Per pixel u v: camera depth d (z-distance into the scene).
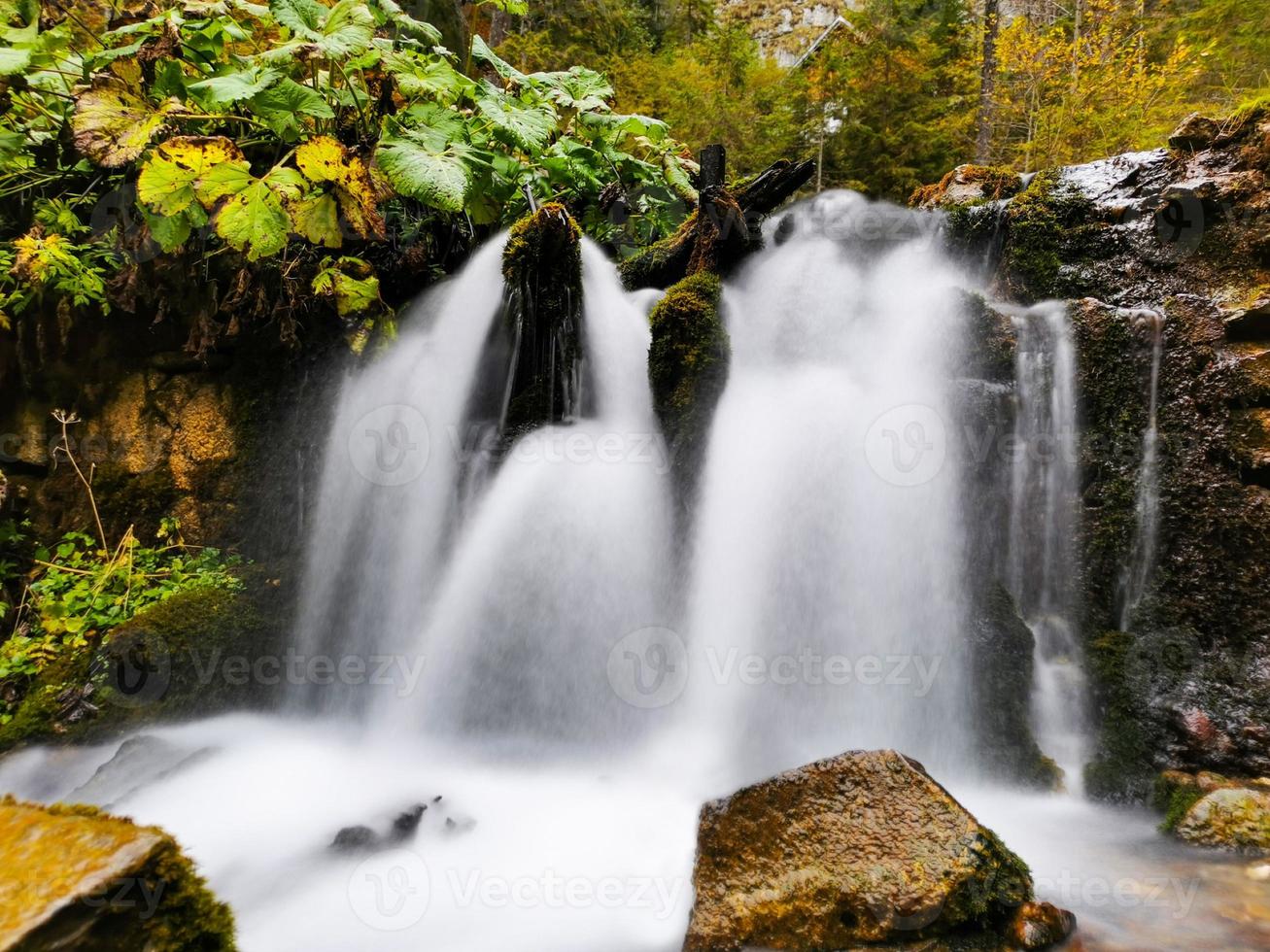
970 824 1.97
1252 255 3.54
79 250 4.07
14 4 3.78
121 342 4.36
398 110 4.37
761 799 2.16
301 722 3.54
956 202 5.38
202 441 4.31
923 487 3.31
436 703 3.37
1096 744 3.02
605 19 11.11
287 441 4.29
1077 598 3.33
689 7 14.01
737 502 3.41
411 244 4.54
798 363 4.09
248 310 4.28
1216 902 2.04
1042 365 3.59
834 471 3.30
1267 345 3.26
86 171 4.05
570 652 3.30
